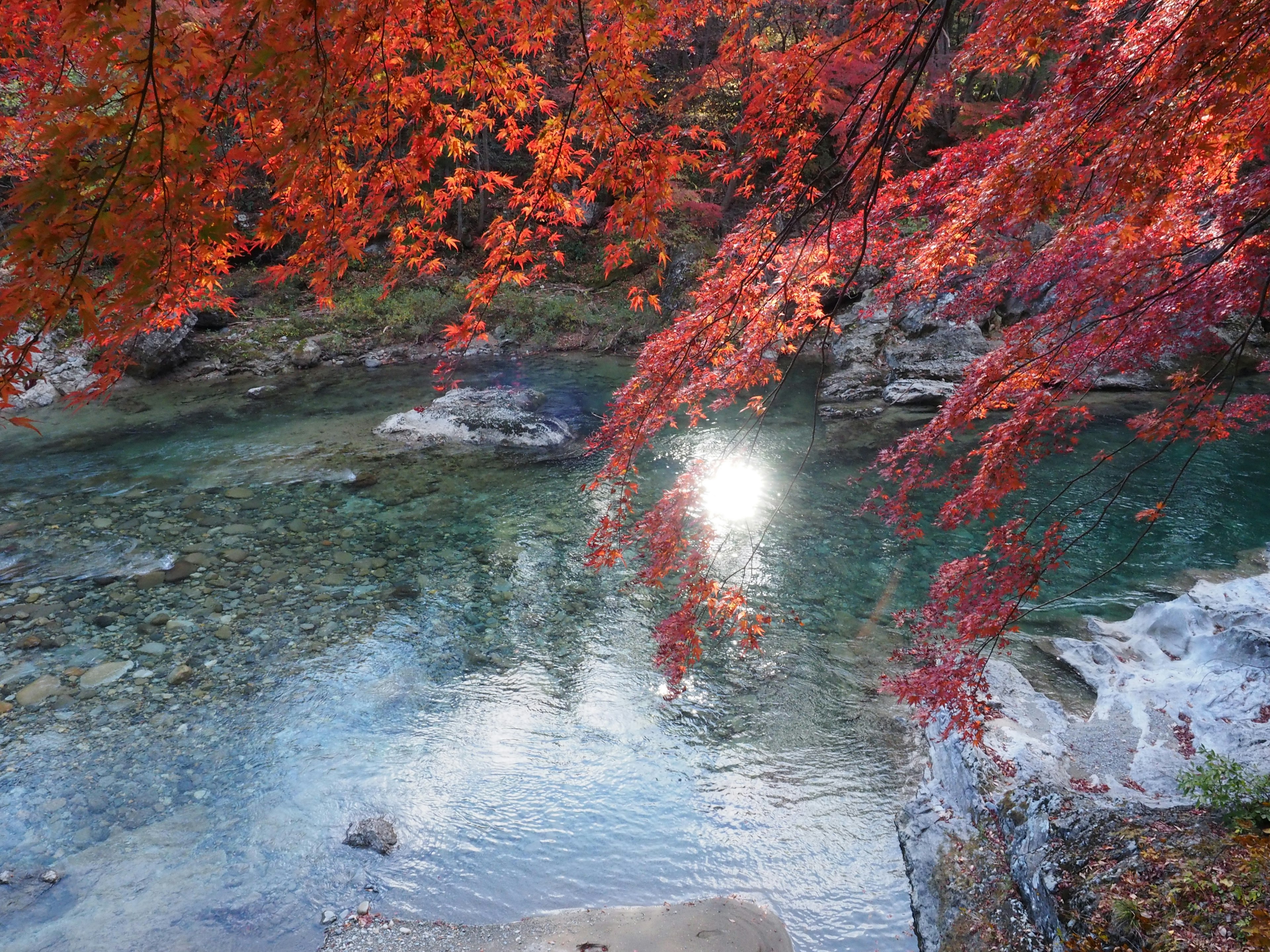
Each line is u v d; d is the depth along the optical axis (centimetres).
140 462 1202
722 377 357
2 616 777
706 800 579
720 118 1981
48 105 133
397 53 220
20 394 135
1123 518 996
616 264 303
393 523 1022
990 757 559
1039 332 412
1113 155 289
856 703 681
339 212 223
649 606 840
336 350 1872
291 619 798
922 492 1110
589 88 239
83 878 501
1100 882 394
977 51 335
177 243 148
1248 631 649
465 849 534
